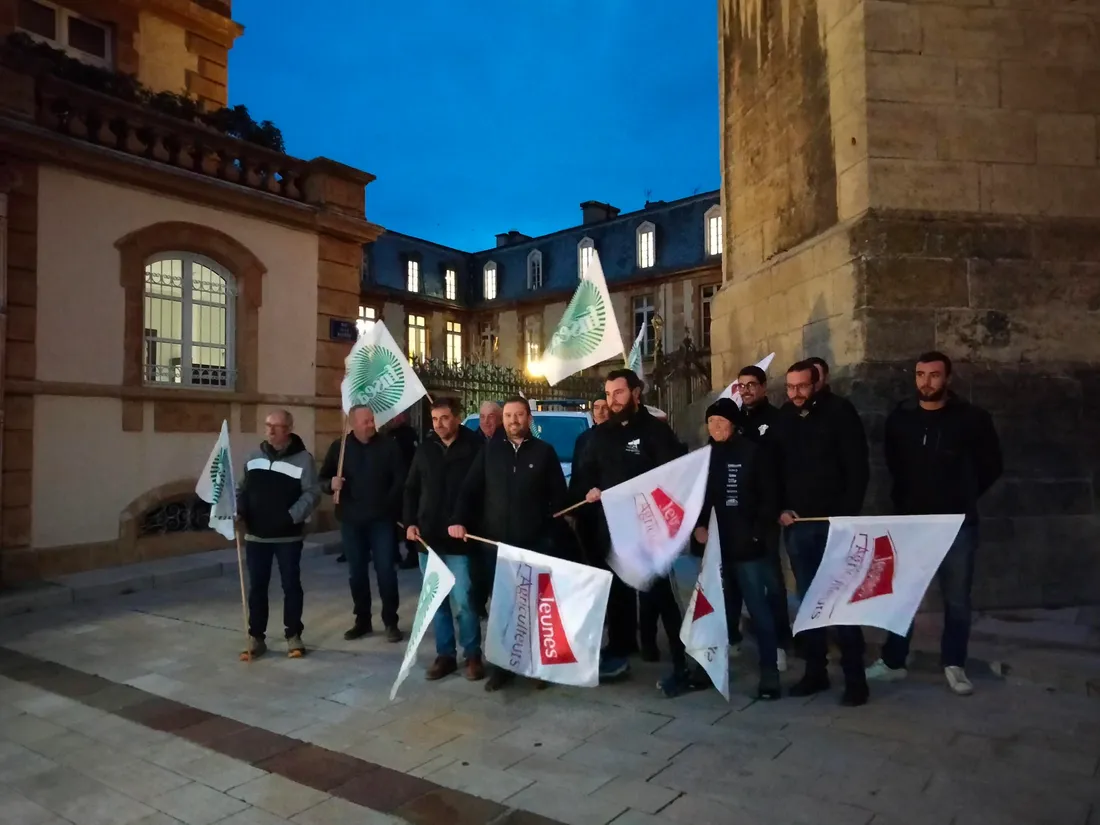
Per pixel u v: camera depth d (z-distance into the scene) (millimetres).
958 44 6316
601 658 5301
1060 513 6133
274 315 11359
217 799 3783
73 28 11711
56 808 3738
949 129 6289
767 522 4762
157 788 3914
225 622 7195
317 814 3613
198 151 10570
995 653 5141
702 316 31719
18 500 8547
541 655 4801
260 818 3592
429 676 5402
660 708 4738
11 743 4500
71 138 8922
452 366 15609
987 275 6219
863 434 4891
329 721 4715
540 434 10719
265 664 5875
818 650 4867
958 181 6289
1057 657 5039
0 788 3955
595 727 4492
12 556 8406
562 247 36406
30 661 6090
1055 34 6387
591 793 3721
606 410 7215
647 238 33594
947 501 4789
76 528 9062
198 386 10531
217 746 4387
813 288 6879
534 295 36031
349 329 12414
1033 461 6141
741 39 8805
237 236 10891
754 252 8492
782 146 7805
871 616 4516
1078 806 3463
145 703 5090
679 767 3953
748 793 3664
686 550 5414
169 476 10031
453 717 4719
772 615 4852
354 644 6383
